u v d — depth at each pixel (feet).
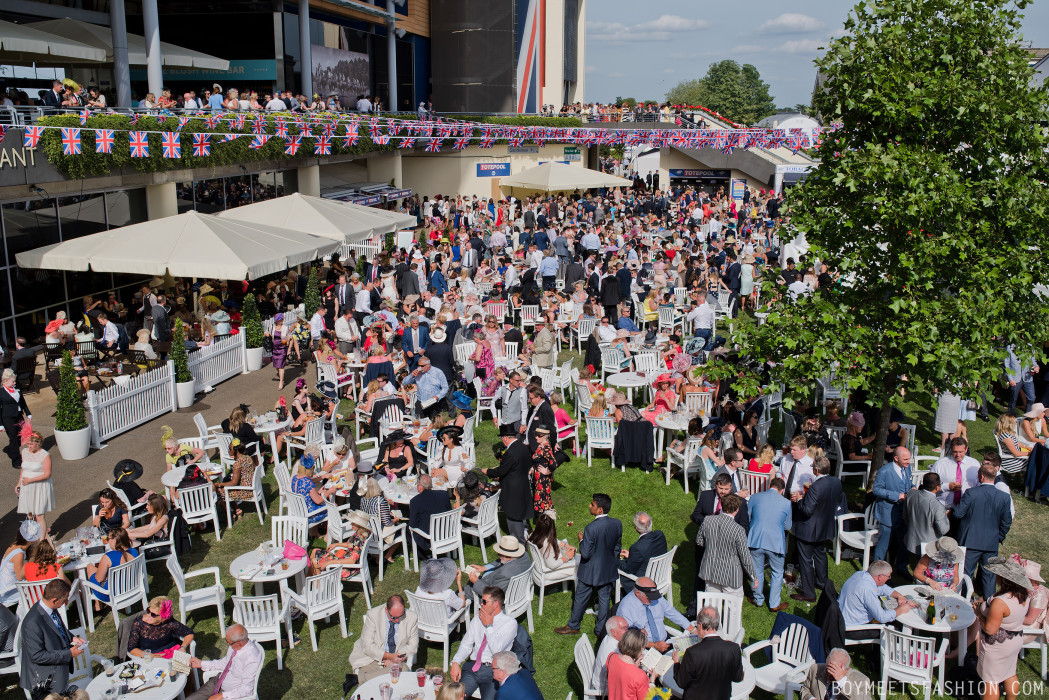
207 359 54.70
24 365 51.57
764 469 34.53
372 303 66.49
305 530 33.04
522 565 29.14
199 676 26.50
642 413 43.75
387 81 142.31
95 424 44.34
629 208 125.90
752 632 29.14
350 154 104.27
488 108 154.30
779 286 34.76
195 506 35.45
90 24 75.20
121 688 23.32
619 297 66.95
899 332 30.60
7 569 28.58
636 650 21.89
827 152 33.47
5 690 26.20
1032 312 32.07
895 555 32.76
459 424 41.93
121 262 52.90
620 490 40.73
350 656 25.89
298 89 112.57
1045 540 36.19
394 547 35.17
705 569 27.86
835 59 32.37
